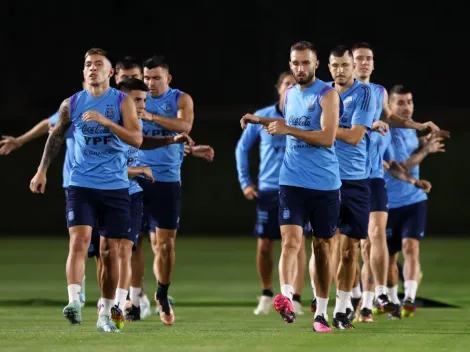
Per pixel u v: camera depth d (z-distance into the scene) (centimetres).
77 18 9844
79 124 3002
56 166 8506
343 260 3228
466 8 9656
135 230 3434
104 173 2992
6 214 8519
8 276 5462
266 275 3919
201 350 2508
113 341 2719
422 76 9731
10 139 4016
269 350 2516
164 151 3591
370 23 9725
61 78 9794
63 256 6719
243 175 4225
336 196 3052
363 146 3297
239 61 9788
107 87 3027
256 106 9769
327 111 2995
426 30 9706
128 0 9888
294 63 3022
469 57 9694
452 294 4659
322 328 3052
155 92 3612
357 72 3572
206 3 9838
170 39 9881
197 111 8988
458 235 8431
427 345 2672
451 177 8381
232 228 8594
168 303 3419
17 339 2761
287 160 3061
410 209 3825
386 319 3628
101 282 3047
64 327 3177
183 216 8619
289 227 3023
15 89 9750
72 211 2975
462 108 9669
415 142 3916
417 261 3800
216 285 5038
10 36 9738
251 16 9769
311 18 9700
